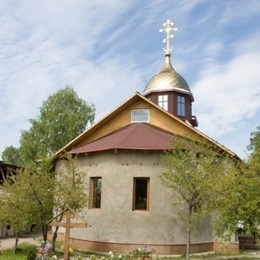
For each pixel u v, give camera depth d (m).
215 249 19.44
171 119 21.59
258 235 12.96
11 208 16.31
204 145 16.83
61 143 38.84
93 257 13.80
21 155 39.75
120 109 22.62
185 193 15.83
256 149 14.23
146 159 18.95
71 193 16.80
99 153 20.05
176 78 28.97
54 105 40.47
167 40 30.78
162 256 17.41
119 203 18.80
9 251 16.73
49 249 13.32
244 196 12.81
